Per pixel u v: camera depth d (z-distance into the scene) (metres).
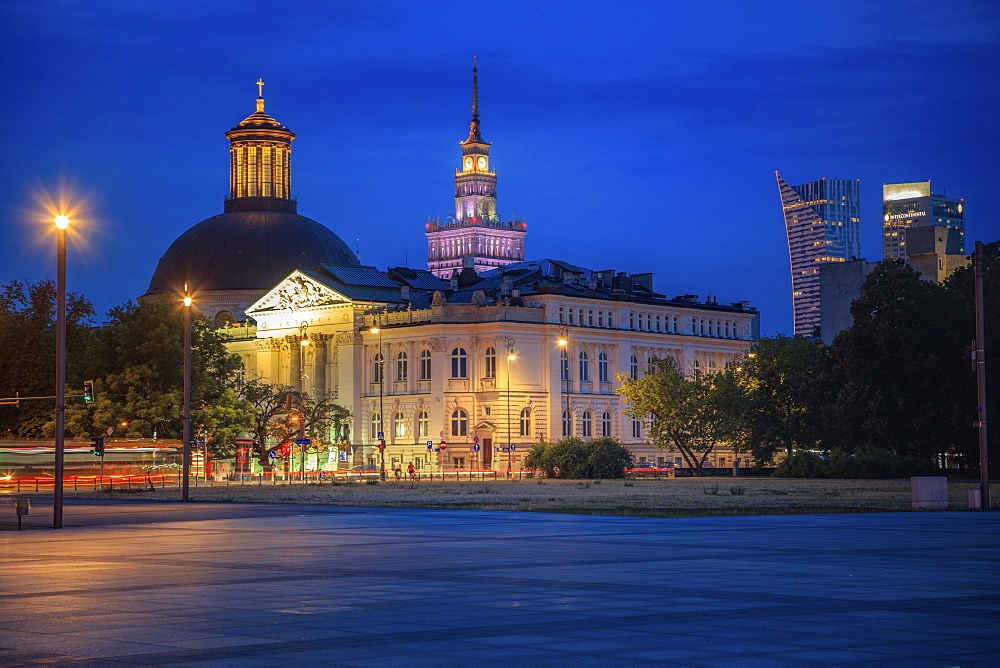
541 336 155.62
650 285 180.75
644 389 139.62
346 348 164.50
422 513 57.94
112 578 28.77
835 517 51.88
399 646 18.88
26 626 21.16
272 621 21.55
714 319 180.12
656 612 22.23
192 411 122.81
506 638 19.52
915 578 27.31
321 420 151.62
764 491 82.44
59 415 49.38
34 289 122.69
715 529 44.16
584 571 29.31
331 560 32.88
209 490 96.81
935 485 58.88
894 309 109.50
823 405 113.81
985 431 57.84
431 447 141.62
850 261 167.12
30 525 51.28
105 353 123.25
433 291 176.00
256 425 145.25
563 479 127.50
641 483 108.12
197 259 198.75
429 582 27.28
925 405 109.81
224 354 131.50
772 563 30.92
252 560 33.16
